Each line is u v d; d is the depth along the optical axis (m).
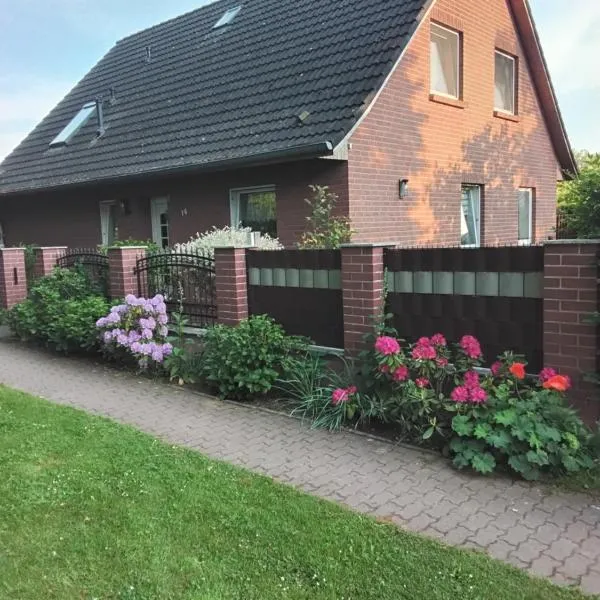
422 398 4.68
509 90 13.68
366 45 10.38
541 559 3.21
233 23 14.67
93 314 7.95
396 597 2.87
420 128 10.73
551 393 4.41
